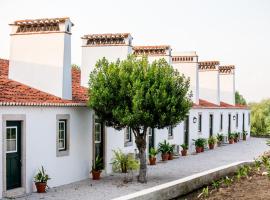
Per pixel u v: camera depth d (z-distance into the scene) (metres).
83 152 19.16
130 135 23.62
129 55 18.03
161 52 28.28
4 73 19.86
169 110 17.03
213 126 36.62
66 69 18.59
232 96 42.94
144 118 16.77
